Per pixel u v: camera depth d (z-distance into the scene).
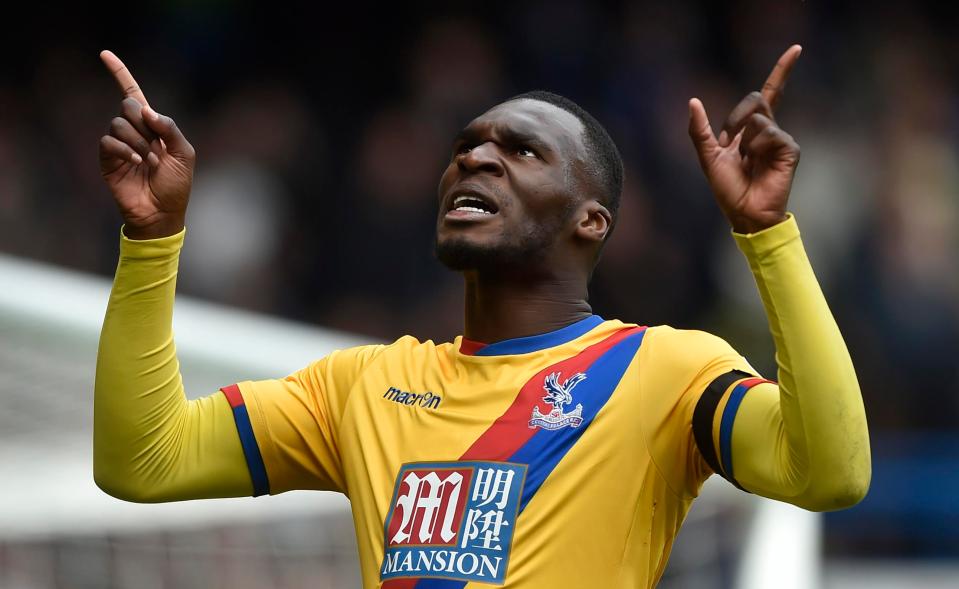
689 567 17.67
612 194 9.55
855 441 7.84
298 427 9.39
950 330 32.31
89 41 35.91
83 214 32.81
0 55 35.34
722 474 8.49
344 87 35.94
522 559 8.15
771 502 18.17
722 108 35.06
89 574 15.99
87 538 16.03
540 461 8.37
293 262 32.28
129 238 9.07
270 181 32.81
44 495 16.08
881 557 25.97
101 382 9.08
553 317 9.15
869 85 35.97
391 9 36.16
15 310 17.81
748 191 8.19
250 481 9.44
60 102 34.75
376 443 8.88
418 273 32.50
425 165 33.44
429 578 8.21
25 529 15.78
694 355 8.62
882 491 26.36
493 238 8.95
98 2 36.06
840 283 31.92
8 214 32.16
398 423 8.88
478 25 35.44
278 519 16.88
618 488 8.36
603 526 8.29
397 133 33.75
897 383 31.38
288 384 9.56
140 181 9.06
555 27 35.09
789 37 36.25
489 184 9.05
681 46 35.62
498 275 9.11
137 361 9.08
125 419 9.05
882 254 32.56
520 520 8.25
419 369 9.16
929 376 31.69
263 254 31.70
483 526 8.25
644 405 8.52
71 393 17.81
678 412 8.54
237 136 33.44
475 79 34.53
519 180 9.08
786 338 7.95
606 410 8.50
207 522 16.53
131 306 9.08
